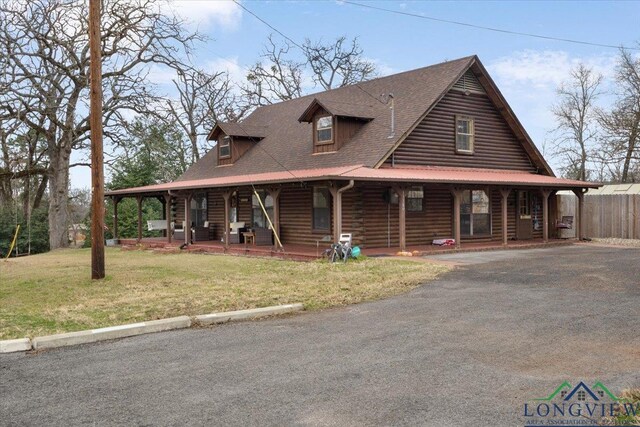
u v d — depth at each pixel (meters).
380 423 4.29
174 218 28.52
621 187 27.47
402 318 8.10
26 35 25.45
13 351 6.67
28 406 4.79
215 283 11.71
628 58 32.34
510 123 22.08
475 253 17.19
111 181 36.44
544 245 19.81
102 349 6.70
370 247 18.03
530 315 8.04
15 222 33.03
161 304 9.27
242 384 5.25
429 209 19.56
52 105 26.39
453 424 4.25
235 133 24.53
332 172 15.57
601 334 6.89
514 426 4.21
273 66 45.00
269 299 9.65
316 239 19.17
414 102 19.70
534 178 20.80
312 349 6.49
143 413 4.57
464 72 20.14
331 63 46.09
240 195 23.02
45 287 11.54
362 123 20.34
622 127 32.22
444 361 5.88
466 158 20.61
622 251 17.69
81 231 37.53
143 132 28.44
